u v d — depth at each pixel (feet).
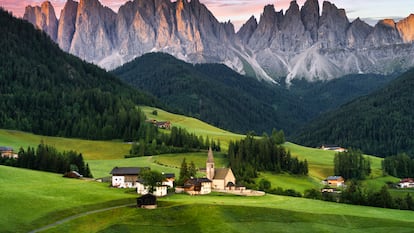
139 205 555.69
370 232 527.81
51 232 466.29
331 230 526.16
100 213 529.86
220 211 542.98
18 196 556.92
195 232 497.05
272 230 511.40
